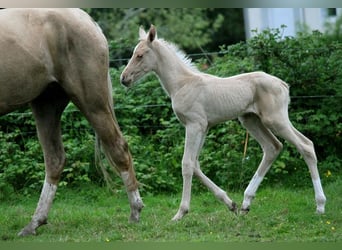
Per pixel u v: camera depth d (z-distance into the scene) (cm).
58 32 1114
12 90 1090
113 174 1552
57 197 1488
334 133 1602
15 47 1080
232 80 1222
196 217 1220
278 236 1062
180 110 1205
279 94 1216
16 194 1509
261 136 1249
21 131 1655
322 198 1216
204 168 1555
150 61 1219
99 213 1315
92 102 1141
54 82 1129
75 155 1560
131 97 1705
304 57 1606
